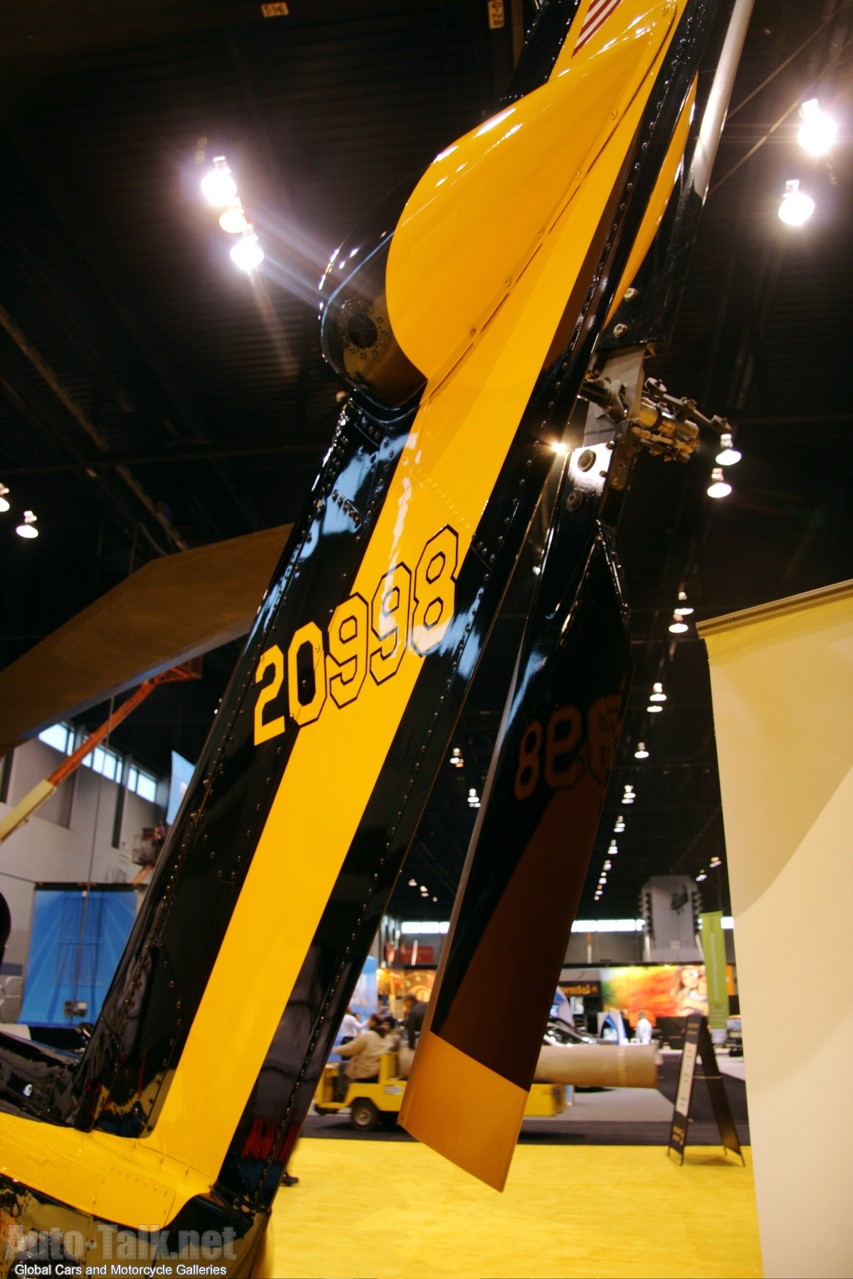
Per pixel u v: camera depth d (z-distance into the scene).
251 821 0.98
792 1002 2.33
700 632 2.71
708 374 9.16
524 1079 0.86
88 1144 0.97
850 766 2.38
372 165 6.86
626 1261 3.74
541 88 0.93
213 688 19.22
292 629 1.03
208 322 8.50
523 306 0.90
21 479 11.50
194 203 7.15
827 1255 2.14
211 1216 0.83
